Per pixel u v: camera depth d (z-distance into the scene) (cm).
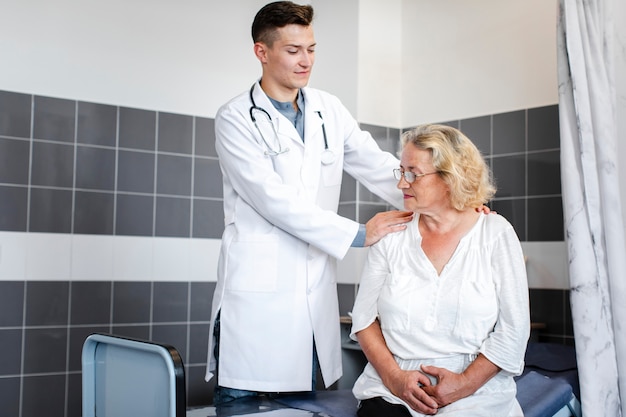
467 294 188
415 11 421
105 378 203
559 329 346
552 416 226
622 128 271
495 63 380
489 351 184
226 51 416
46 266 363
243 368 220
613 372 247
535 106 361
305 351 224
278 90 227
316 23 433
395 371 190
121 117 384
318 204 231
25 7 362
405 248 202
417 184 196
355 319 205
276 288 221
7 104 357
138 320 385
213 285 407
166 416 177
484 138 383
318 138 230
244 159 222
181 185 399
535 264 356
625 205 267
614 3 276
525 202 362
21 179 359
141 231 387
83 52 376
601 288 250
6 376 353
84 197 373
